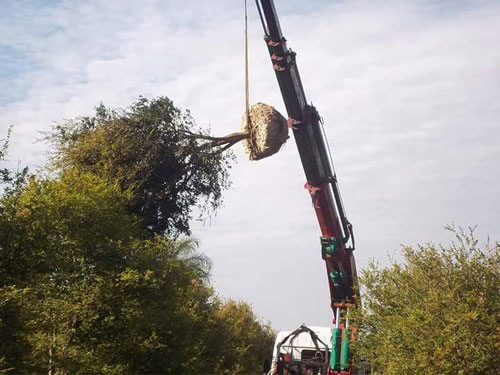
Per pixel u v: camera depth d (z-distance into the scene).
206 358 30.53
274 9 22.14
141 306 19.19
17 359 14.66
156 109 26.44
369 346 18.70
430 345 14.09
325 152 24.44
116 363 20.34
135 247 19.50
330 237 25.39
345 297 26.62
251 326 42.62
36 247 16.05
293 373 25.67
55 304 17.22
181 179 27.33
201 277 31.53
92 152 26.25
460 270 14.78
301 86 23.58
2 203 15.77
